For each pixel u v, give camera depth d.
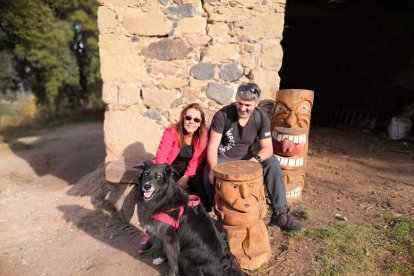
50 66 18.94
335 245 3.27
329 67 11.79
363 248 3.22
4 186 5.90
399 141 7.50
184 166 3.65
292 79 13.17
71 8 18.36
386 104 9.66
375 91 10.02
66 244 3.68
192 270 2.82
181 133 3.43
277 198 3.48
